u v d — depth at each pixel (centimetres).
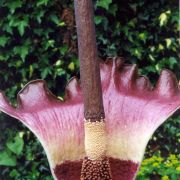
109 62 130
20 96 122
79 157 117
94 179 104
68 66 370
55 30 369
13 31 365
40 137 115
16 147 365
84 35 96
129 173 115
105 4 349
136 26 373
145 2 370
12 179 382
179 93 118
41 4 355
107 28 365
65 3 362
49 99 124
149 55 374
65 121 120
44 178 380
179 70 384
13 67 376
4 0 354
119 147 117
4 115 374
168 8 371
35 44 368
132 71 126
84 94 99
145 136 114
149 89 123
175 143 394
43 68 371
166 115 113
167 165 330
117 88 125
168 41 371
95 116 99
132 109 120
